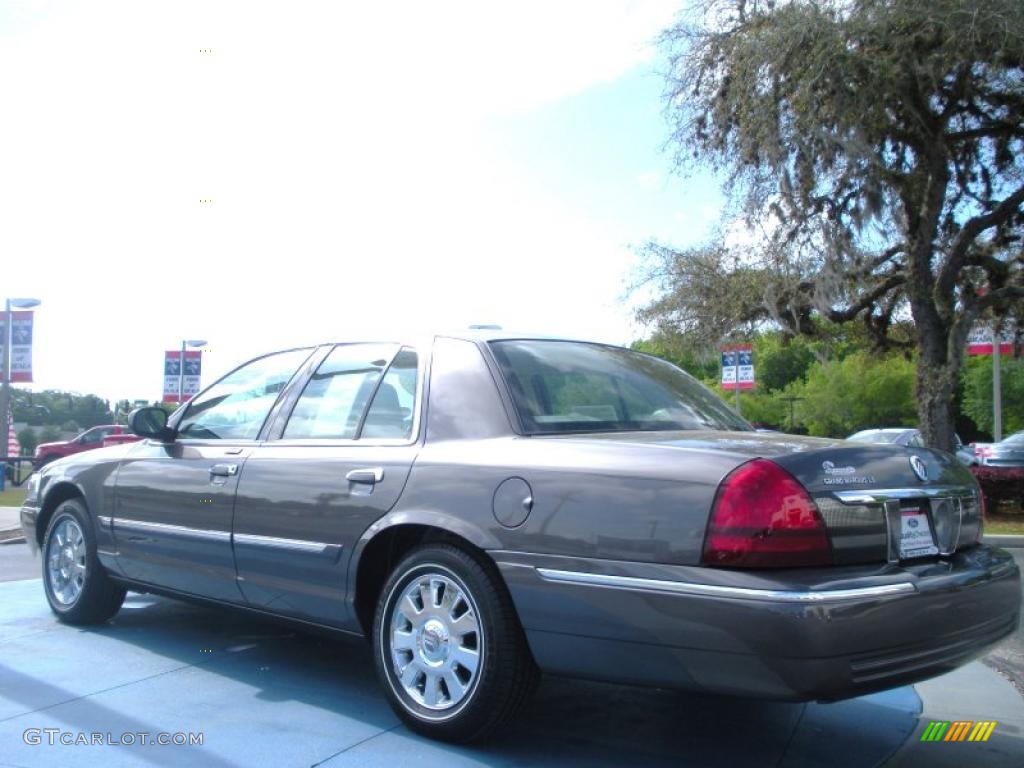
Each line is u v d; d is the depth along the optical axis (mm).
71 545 6027
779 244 14445
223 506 4875
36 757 3721
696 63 14555
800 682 3119
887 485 3547
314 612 4469
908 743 4152
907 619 3301
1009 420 41281
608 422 4199
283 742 3912
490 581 3766
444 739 3893
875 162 12961
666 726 4273
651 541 3385
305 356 5164
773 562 3219
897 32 12648
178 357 17656
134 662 5090
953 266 14586
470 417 4152
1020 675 5434
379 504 4168
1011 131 14484
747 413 48469
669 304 16953
